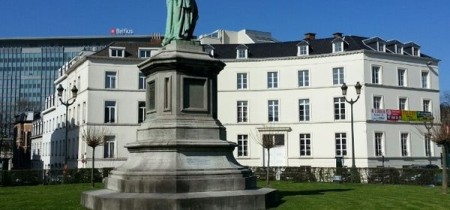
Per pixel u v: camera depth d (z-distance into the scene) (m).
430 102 53.38
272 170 38.47
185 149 15.29
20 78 144.75
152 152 15.42
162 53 16.44
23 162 94.50
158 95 16.42
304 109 52.03
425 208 15.98
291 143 51.81
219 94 53.75
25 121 95.62
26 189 26.95
